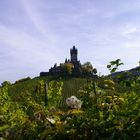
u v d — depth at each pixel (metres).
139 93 4.54
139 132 4.02
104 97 4.87
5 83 11.32
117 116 4.25
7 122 6.24
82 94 5.20
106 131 4.16
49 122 4.64
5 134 4.84
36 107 5.39
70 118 4.44
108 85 4.96
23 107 7.76
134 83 4.71
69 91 70.88
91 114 4.42
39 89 10.33
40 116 4.82
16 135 4.76
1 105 9.05
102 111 4.53
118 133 3.99
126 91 4.76
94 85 5.12
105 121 4.22
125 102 4.57
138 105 4.44
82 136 4.30
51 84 11.77
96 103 4.74
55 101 11.19
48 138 4.37
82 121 4.32
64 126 4.36
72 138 4.32
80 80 79.88
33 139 4.52
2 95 10.20
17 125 4.88
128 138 3.92
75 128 4.32
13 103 8.93
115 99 4.69
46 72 93.50
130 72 4.90
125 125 4.15
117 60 5.02
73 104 5.14
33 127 4.70
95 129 4.23
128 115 4.22
